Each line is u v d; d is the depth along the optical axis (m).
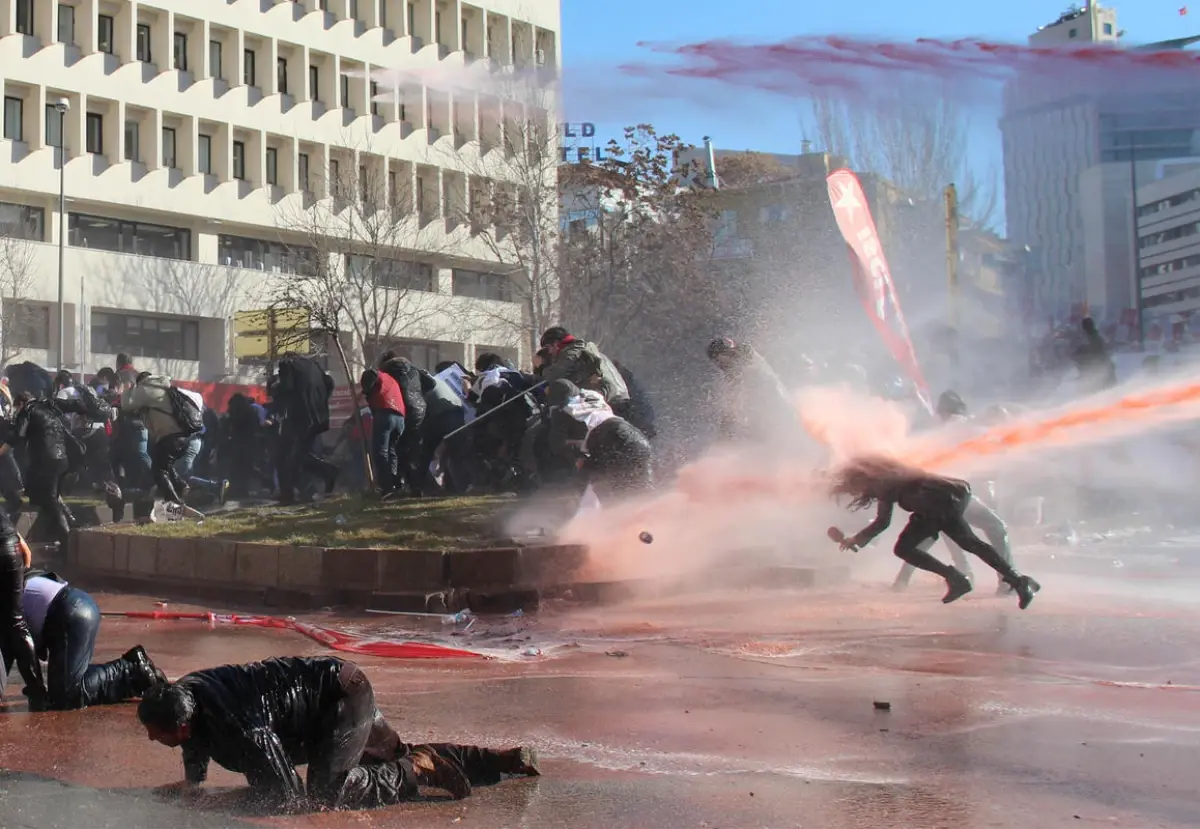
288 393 16.12
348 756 4.83
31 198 44.84
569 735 6.06
